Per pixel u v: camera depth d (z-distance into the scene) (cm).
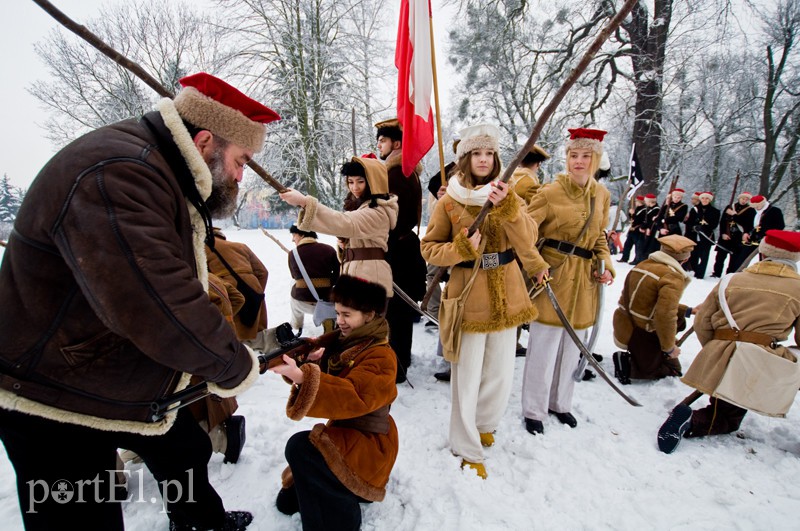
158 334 99
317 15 1511
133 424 120
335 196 1634
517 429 266
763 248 258
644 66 1375
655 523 194
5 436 114
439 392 313
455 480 213
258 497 202
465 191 218
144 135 112
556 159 1559
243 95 122
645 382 340
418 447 241
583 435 261
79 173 96
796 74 1617
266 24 1480
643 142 1461
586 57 153
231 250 299
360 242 286
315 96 1538
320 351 170
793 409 294
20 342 103
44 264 100
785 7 1545
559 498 207
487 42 1548
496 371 232
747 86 1697
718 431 253
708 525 192
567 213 258
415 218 322
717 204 2127
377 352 171
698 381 256
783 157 1720
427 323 464
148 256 96
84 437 120
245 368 118
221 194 128
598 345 427
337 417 153
